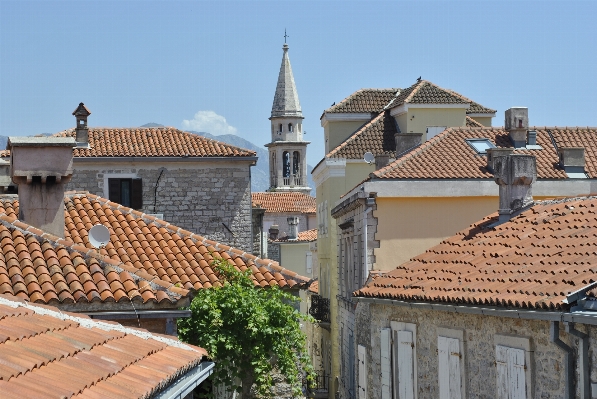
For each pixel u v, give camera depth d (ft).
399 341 66.54
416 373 63.87
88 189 135.74
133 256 71.77
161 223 77.30
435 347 61.16
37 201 67.72
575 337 44.70
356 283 113.39
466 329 56.54
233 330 67.00
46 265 60.08
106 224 76.07
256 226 146.72
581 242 54.95
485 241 66.74
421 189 103.96
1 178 94.53
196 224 138.10
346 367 129.70
